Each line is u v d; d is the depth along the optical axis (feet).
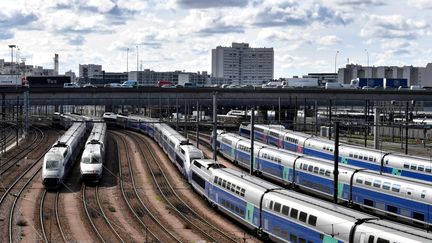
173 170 225.56
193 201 168.35
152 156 266.36
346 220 103.30
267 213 124.88
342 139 341.00
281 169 191.31
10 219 140.15
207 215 151.53
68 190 180.75
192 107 497.87
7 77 490.49
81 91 382.83
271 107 473.26
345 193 157.99
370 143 320.70
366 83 612.70
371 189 149.07
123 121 417.08
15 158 246.88
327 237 105.91
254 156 213.87
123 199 168.76
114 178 204.85
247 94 417.49
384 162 184.55
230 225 141.69
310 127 401.90
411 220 136.87
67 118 380.37
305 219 112.27
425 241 88.69
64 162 191.11
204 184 164.45
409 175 173.47
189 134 364.58
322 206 112.78
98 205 159.43
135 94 396.16
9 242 120.57
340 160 207.31
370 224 99.50
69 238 124.98
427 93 442.91
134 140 334.24
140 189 184.85
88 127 364.17
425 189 134.10
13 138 333.42
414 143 327.67
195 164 179.32
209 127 420.36
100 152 206.18
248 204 133.18
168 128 292.61
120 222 140.87
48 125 435.53
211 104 415.23
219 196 150.92
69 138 238.07
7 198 164.14
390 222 102.37
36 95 374.02
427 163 168.45
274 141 275.39
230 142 247.91
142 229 134.00
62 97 379.96
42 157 250.57
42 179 184.34
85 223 139.03
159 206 160.15
